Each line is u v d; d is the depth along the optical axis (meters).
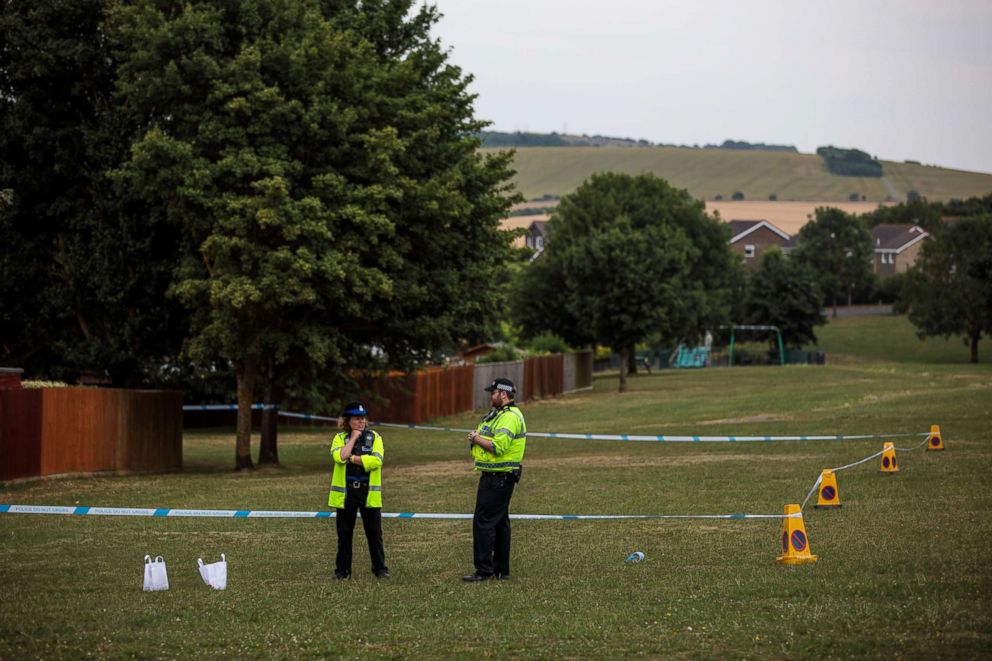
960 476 47.81
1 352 78.38
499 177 75.94
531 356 154.50
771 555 31.72
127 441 64.12
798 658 19.72
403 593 27.33
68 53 67.38
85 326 75.31
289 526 42.25
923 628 21.62
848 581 26.67
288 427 110.75
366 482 30.08
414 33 78.81
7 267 71.19
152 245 69.75
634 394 149.25
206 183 60.34
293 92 64.12
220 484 58.34
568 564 31.62
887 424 75.50
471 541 37.56
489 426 29.17
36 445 57.56
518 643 21.58
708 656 20.11
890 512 39.16
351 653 21.11
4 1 70.19
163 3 64.12
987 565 28.19
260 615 24.78
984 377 126.00
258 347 63.91
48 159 70.19
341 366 70.62
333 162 65.19
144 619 24.48
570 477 57.03
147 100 63.78
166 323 71.75
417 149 68.94
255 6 64.25
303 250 59.75
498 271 78.00
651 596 25.98
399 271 68.25
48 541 38.62
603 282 159.88
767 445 69.31
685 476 54.81
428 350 75.06
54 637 22.84
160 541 38.47
